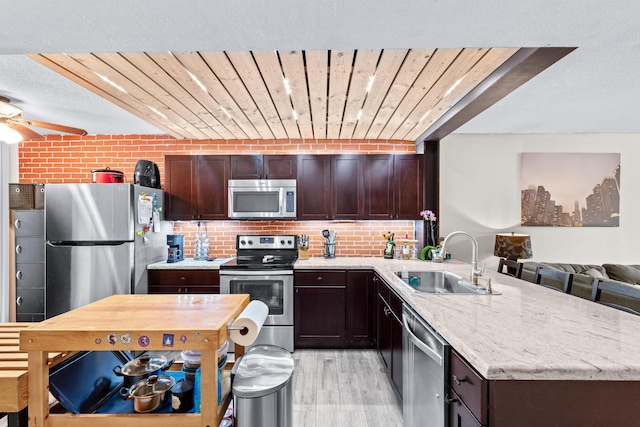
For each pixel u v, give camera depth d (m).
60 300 3.06
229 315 1.32
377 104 2.71
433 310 1.60
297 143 3.96
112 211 3.06
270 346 1.60
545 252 4.21
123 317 1.29
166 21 1.37
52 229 3.05
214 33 1.47
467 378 1.15
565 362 1.02
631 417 1.01
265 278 3.27
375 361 3.05
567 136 4.23
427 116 3.03
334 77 2.19
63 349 1.14
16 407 1.12
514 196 4.22
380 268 3.06
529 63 1.79
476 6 1.27
